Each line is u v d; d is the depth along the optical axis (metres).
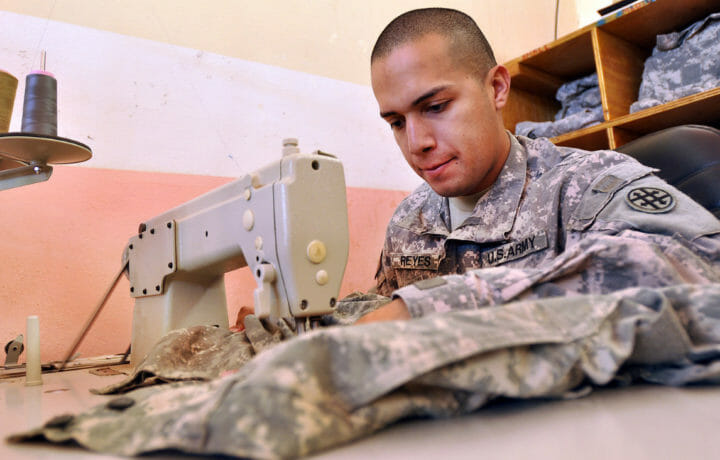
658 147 1.12
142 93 1.68
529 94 2.65
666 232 0.71
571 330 0.44
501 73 1.05
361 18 2.26
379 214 2.18
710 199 1.01
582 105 2.46
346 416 0.37
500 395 0.44
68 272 1.49
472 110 0.96
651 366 0.50
